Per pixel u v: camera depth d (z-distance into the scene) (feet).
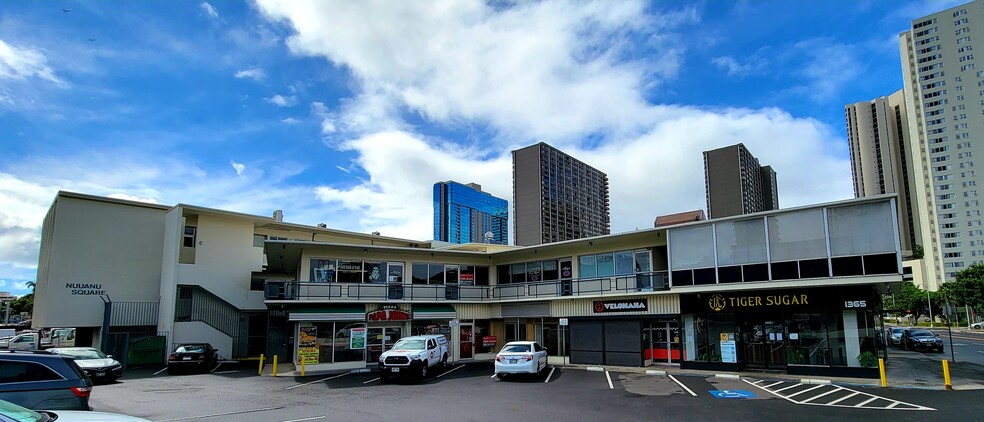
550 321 97.76
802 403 48.60
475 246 135.03
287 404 50.42
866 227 62.69
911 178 415.85
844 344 64.90
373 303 90.68
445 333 97.60
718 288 72.54
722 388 58.70
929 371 70.33
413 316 91.71
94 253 97.40
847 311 65.00
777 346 70.38
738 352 72.54
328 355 84.94
